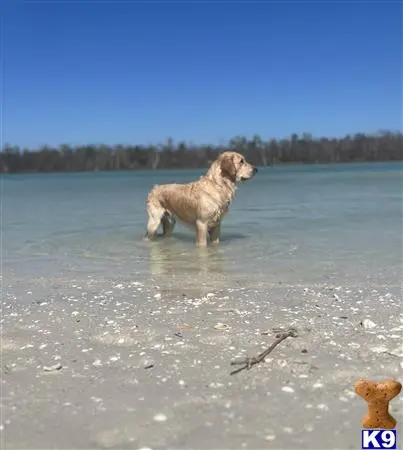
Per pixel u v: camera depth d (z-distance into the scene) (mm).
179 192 3555
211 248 3350
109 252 3326
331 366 1335
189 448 973
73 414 1105
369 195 7422
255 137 28141
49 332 1690
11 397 1194
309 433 1018
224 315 1840
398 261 2791
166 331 1663
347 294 2123
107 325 1753
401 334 1584
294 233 3891
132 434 1022
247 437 1006
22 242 3811
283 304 1980
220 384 1242
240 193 8828
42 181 18312
